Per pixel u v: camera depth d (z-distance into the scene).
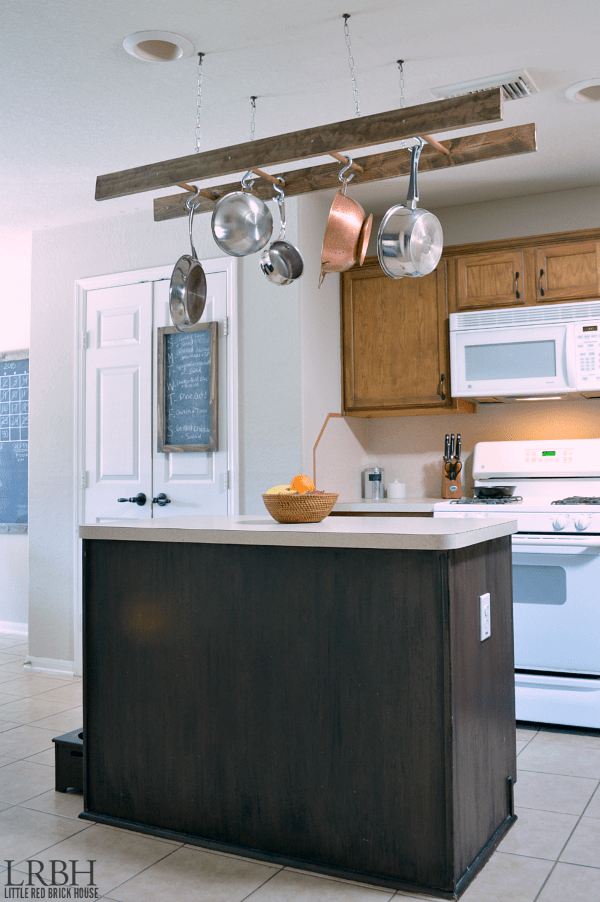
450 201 4.21
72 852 2.21
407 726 2.02
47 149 3.45
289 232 3.84
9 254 5.07
